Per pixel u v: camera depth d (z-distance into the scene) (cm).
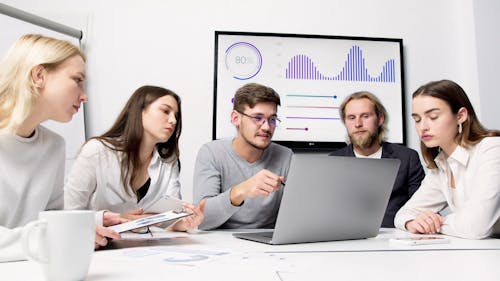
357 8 225
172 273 53
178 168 156
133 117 139
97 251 71
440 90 119
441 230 105
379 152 201
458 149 118
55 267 48
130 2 216
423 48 226
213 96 211
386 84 218
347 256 67
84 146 136
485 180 104
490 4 219
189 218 108
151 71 214
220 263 60
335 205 85
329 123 213
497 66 217
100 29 213
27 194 98
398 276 51
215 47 213
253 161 154
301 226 82
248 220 146
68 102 95
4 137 92
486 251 72
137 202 145
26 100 90
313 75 216
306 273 53
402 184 186
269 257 65
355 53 219
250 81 213
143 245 81
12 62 91
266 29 220
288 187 78
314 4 224
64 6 214
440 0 228
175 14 217
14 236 63
